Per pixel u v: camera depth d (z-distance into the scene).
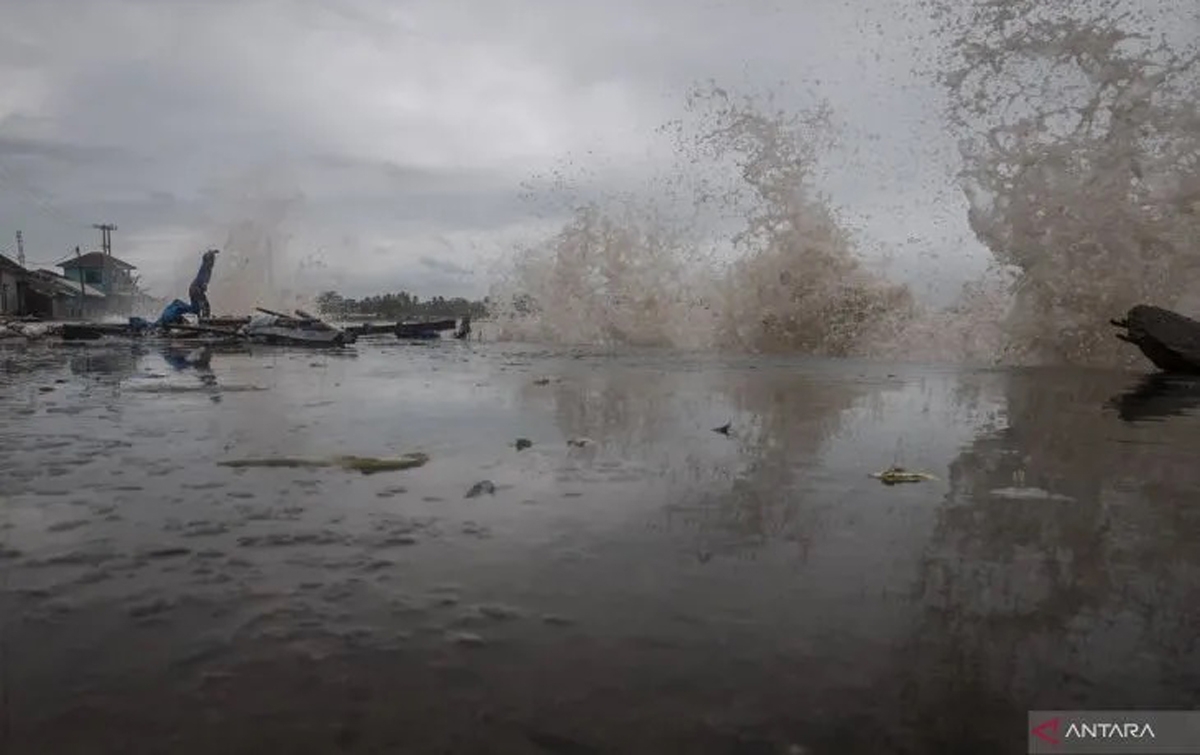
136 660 1.81
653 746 1.48
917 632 1.99
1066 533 2.83
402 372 9.51
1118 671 1.79
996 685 1.72
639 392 7.39
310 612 2.08
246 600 2.17
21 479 3.61
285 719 1.56
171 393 7.05
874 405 6.46
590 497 3.34
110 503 3.19
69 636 1.93
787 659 1.84
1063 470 3.89
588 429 5.10
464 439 4.70
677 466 3.96
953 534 2.82
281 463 3.96
